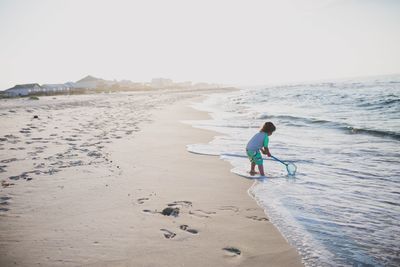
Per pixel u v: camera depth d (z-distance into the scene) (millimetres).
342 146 9172
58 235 3297
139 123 14781
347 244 3326
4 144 8195
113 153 7672
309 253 3096
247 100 36938
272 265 2840
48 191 4730
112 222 3680
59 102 31688
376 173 6289
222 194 4930
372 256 3076
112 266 2711
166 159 7379
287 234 3521
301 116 17266
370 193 5086
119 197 4594
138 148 8516
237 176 6070
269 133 6203
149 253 2963
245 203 4543
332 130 12445
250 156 6121
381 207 4465
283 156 7992
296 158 7742
